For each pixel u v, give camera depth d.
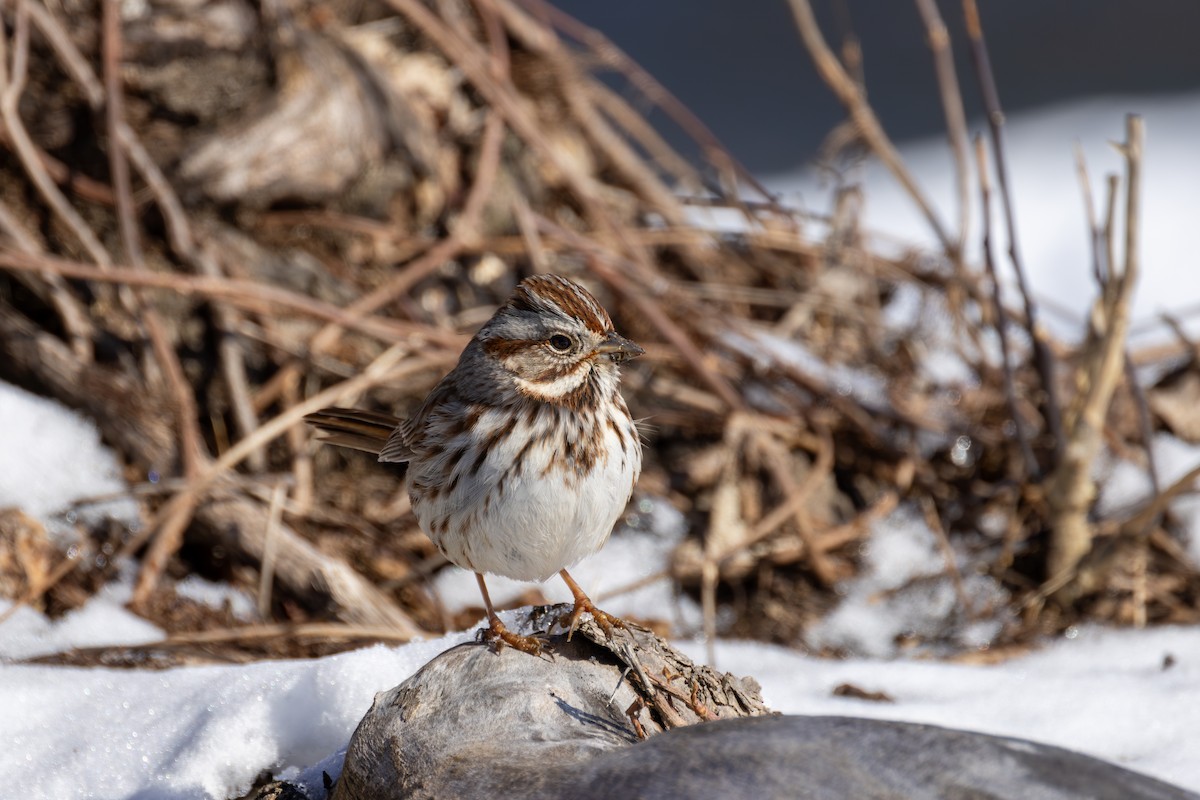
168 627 9.39
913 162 20.52
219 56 11.90
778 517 10.77
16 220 11.36
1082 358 10.88
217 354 11.12
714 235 13.73
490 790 5.63
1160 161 19.89
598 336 7.23
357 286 11.95
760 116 21.31
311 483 10.80
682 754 5.47
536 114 14.02
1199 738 8.03
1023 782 5.16
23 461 10.11
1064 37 23.53
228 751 7.15
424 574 10.31
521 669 6.47
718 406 11.64
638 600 10.59
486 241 12.41
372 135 12.29
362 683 7.35
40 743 7.35
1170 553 11.02
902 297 13.91
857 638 10.45
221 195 11.60
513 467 7.16
